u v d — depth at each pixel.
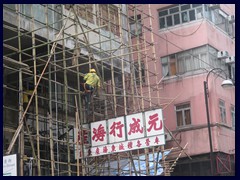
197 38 27.72
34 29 18.92
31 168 17.77
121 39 22.09
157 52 28.80
